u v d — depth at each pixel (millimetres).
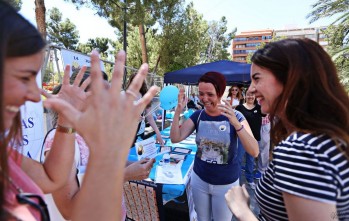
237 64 4906
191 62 14445
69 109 438
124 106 438
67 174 787
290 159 615
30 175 711
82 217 406
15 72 421
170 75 5336
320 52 695
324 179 563
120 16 8773
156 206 1740
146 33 14109
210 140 1853
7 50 395
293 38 760
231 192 1032
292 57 694
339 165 576
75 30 20156
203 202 1921
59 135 761
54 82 2748
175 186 1690
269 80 752
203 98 1847
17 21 419
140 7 8727
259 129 3539
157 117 5949
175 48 13453
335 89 672
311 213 563
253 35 77375
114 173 415
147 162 1415
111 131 418
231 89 5227
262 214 863
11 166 539
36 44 442
